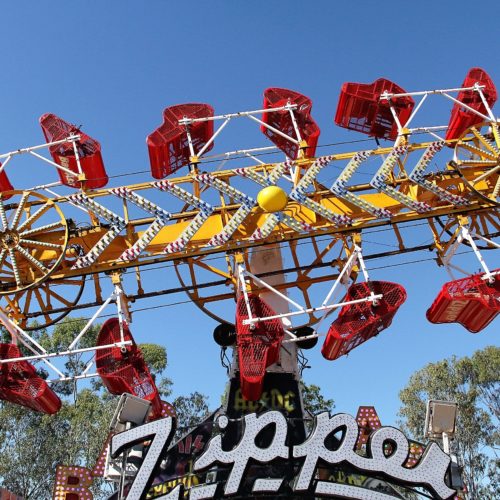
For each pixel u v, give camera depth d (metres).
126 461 15.72
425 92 22.52
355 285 19.41
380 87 23.41
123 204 20.97
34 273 21.38
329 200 21.59
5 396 19.44
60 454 43.41
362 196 21.88
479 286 18.92
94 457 42.25
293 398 19.64
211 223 21.59
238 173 21.22
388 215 20.59
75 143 22.33
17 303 21.28
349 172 20.94
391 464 15.22
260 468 16.77
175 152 23.36
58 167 21.45
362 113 23.59
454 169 21.20
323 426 15.62
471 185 20.47
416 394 51.22
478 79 23.19
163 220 20.59
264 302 19.36
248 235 21.33
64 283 21.16
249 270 21.94
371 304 18.88
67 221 20.67
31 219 20.70
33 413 44.88
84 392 46.56
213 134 23.44
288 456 15.20
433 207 21.03
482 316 19.30
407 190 21.81
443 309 19.19
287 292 21.98
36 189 21.14
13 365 19.39
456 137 22.58
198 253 20.50
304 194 20.62
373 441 15.50
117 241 21.36
